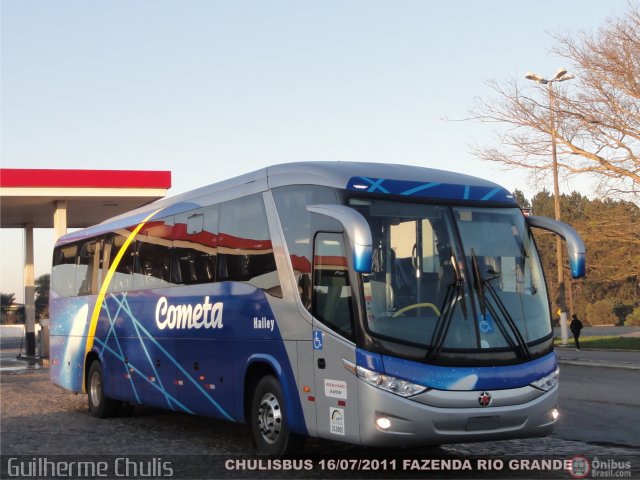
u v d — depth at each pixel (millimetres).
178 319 12492
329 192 9148
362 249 7961
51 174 29469
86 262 16500
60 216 30516
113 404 15062
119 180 30156
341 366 8711
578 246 9391
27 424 14195
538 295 9352
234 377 10859
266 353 10125
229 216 11312
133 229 14492
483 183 9883
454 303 8719
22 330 73812
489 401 8531
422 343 8453
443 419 8336
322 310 9109
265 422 10156
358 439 8445
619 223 36531
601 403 16359
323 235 9234
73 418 15164
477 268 8977
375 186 9094
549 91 35594
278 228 10086
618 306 76062
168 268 13000
